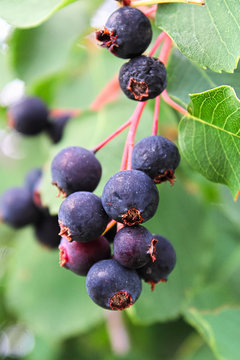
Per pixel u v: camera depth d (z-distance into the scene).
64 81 0.30
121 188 0.16
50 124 0.27
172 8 0.18
